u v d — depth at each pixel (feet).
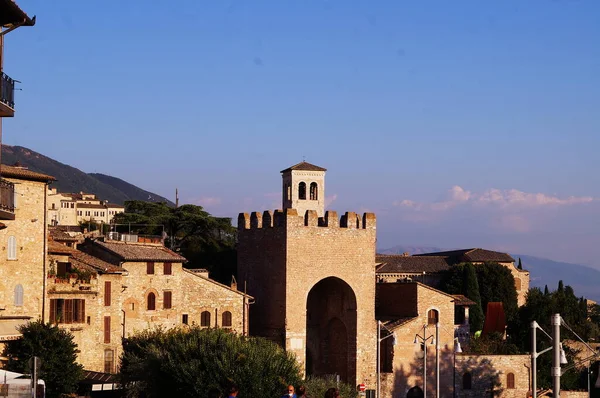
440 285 601.21
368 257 434.30
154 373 280.72
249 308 436.76
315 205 555.69
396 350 419.13
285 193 561.02
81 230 542.98
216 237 551.18
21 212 295.28
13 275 292.20
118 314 344.28
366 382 427.33
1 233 288.10
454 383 428.15
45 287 304.09
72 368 281.13
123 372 295.28
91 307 329.72
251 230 444.14
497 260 624.18
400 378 418.92
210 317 390.63
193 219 538.88
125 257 354.74
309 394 301.22
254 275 440.04
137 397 282.56
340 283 435.12
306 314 436.35
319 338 449.48
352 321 429.38
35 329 278.67
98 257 362.94
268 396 271.28
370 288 433.07
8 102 187.11
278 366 282.56
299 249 419.74
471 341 480.23
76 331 320.91
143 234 529.04
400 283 437.58
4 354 278.87
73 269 325.83
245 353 279.69
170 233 541.34
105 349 336.90
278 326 419.95
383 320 441.68
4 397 193.36
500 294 585.63
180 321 377.71
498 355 437.17
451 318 432.66
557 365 184.65
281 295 419.54
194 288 387.55
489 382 433.89
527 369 440.45
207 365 272.31
